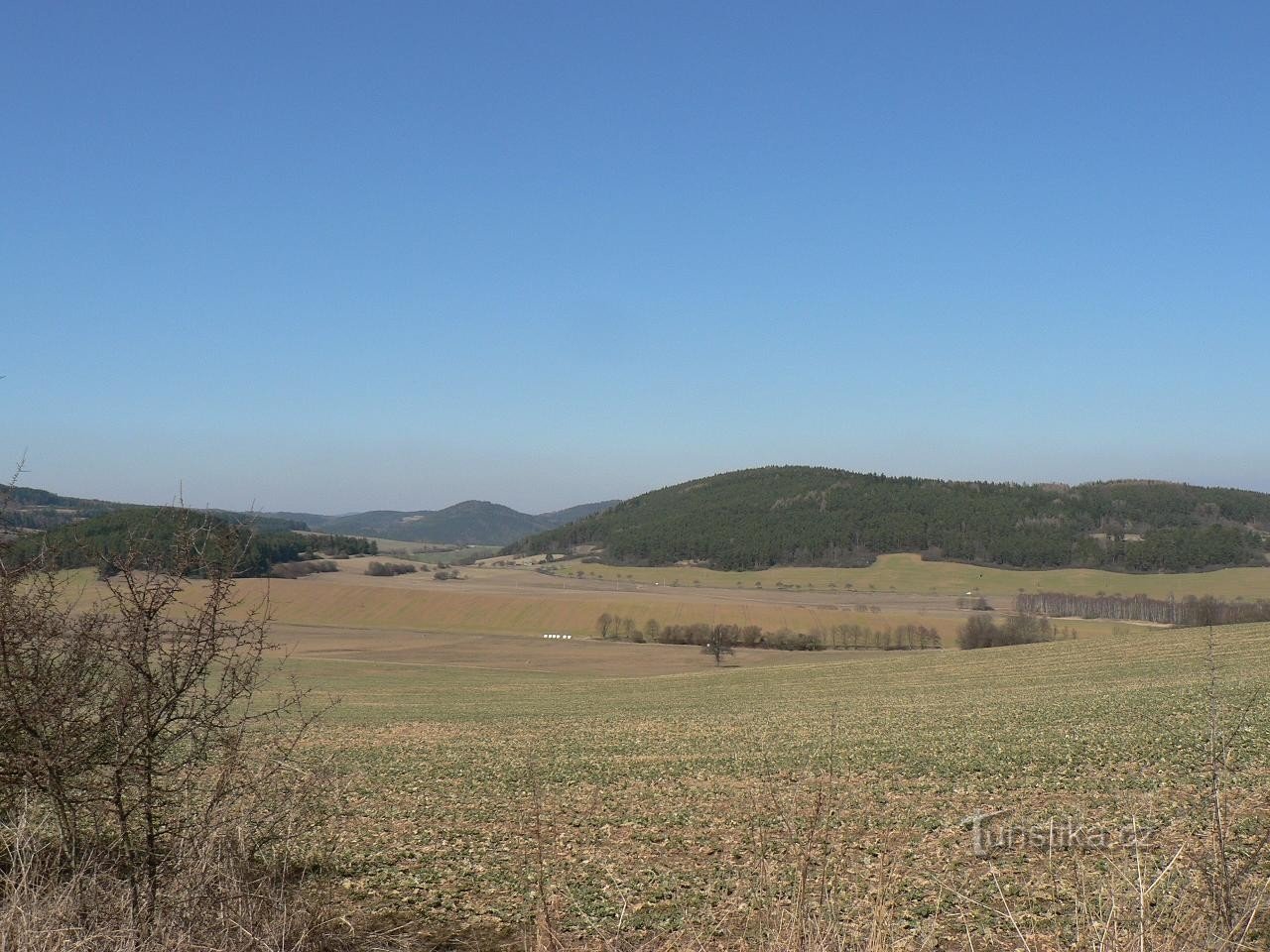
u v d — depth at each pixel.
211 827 5.92
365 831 15.41
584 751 29.11
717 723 37.44
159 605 5.77
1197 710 26.27
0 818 6.09
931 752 23.33
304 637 94.69
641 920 9.45
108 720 5.75
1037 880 9.38
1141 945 5.18
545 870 12.28
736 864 11.94
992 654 65.94
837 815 14.46
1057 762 19.69
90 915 5.64
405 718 43.19
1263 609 81.12
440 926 9.59
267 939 5.89
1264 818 10.88
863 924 6.66
